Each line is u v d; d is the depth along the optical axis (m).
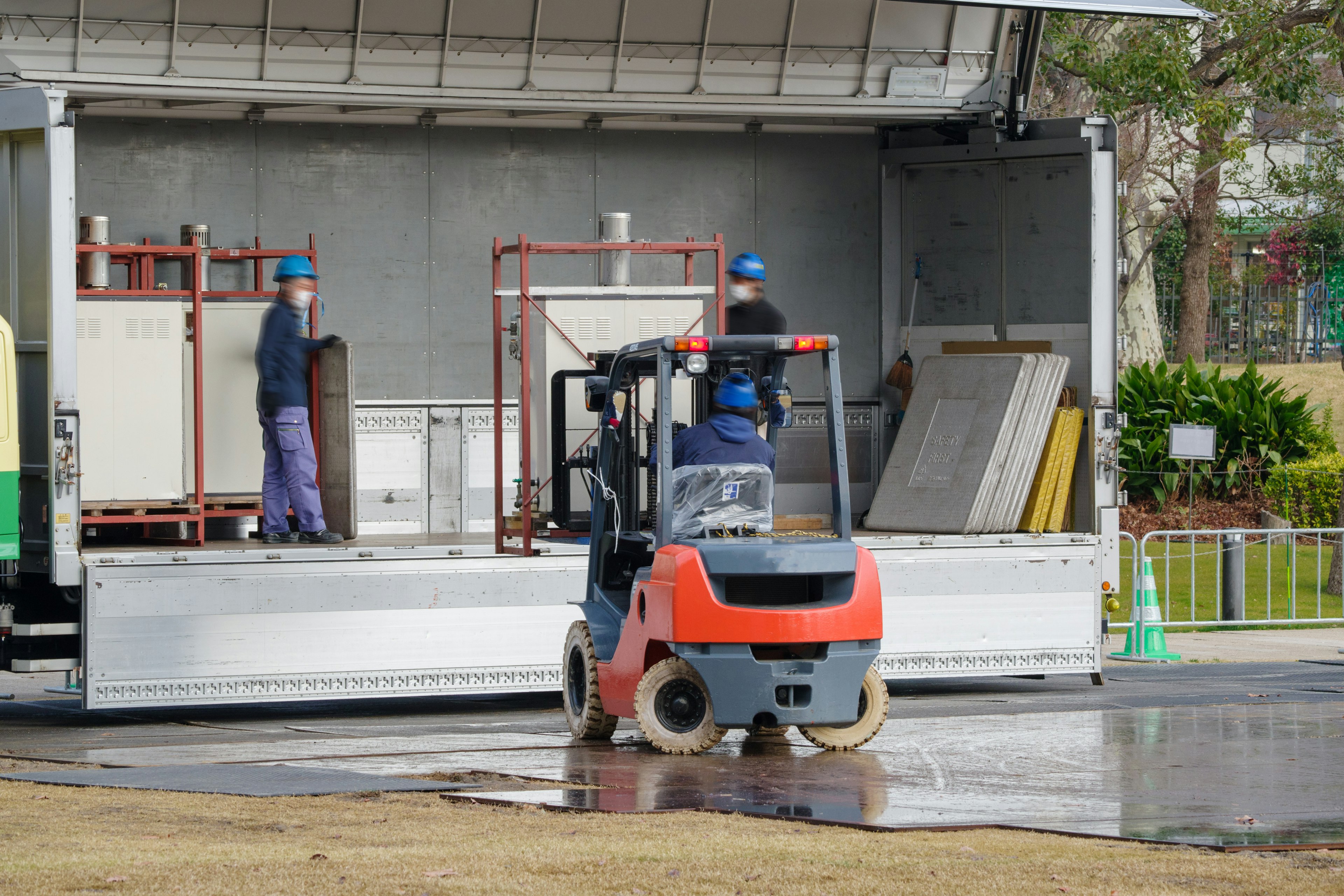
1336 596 46.75
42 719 26.92
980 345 33.44
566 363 28.33
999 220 33.16
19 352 25.48
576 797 17.33
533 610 27.03
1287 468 54.31
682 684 21.25
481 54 30.66
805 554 21.06
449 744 22.50
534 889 12.62
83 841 14.60
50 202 24.58
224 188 31.83
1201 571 50.75
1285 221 83.31
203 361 29.31
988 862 13.67
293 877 12.95
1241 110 59.31
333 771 19.25
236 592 25.59
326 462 30.03
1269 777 18.84
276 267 31.98
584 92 31.33
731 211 34.53
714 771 19.48
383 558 26.31
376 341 32.72
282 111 31.80
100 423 26.92
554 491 27.39
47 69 28.42
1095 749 21.33
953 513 30.83
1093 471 30.70
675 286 32.56
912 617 29.11
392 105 30.58
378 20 29.91
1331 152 72.50
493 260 28.61
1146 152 61.28
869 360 35.19
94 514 27.34
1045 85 61.31
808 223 34.84
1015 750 21.30
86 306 26.88
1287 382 78.50
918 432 32.62
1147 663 34.78
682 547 21.09
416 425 32.97
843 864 13.55
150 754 21.44
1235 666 33.66
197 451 27.52
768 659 21.08
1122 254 61.66
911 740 22.52
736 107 32.03
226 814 16.09
